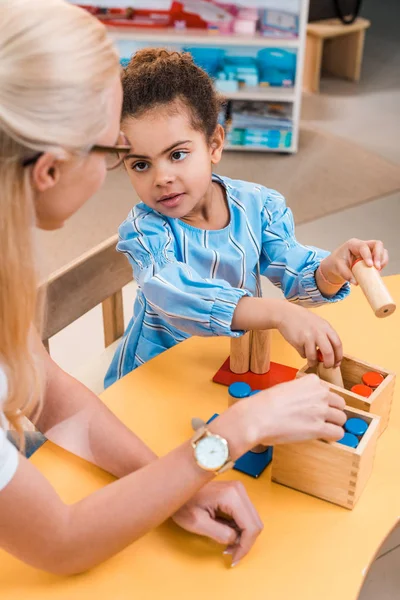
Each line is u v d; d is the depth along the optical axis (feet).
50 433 3.27
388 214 10.26
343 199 10.66
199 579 2.74
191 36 11.46
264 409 2.81
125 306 8.47
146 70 3.89
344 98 14.07
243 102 12.28
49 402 3.27
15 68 2.25
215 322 3.69
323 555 2.82
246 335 3.67
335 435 2.86
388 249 9.41
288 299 4.65
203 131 4.07
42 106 2.29
